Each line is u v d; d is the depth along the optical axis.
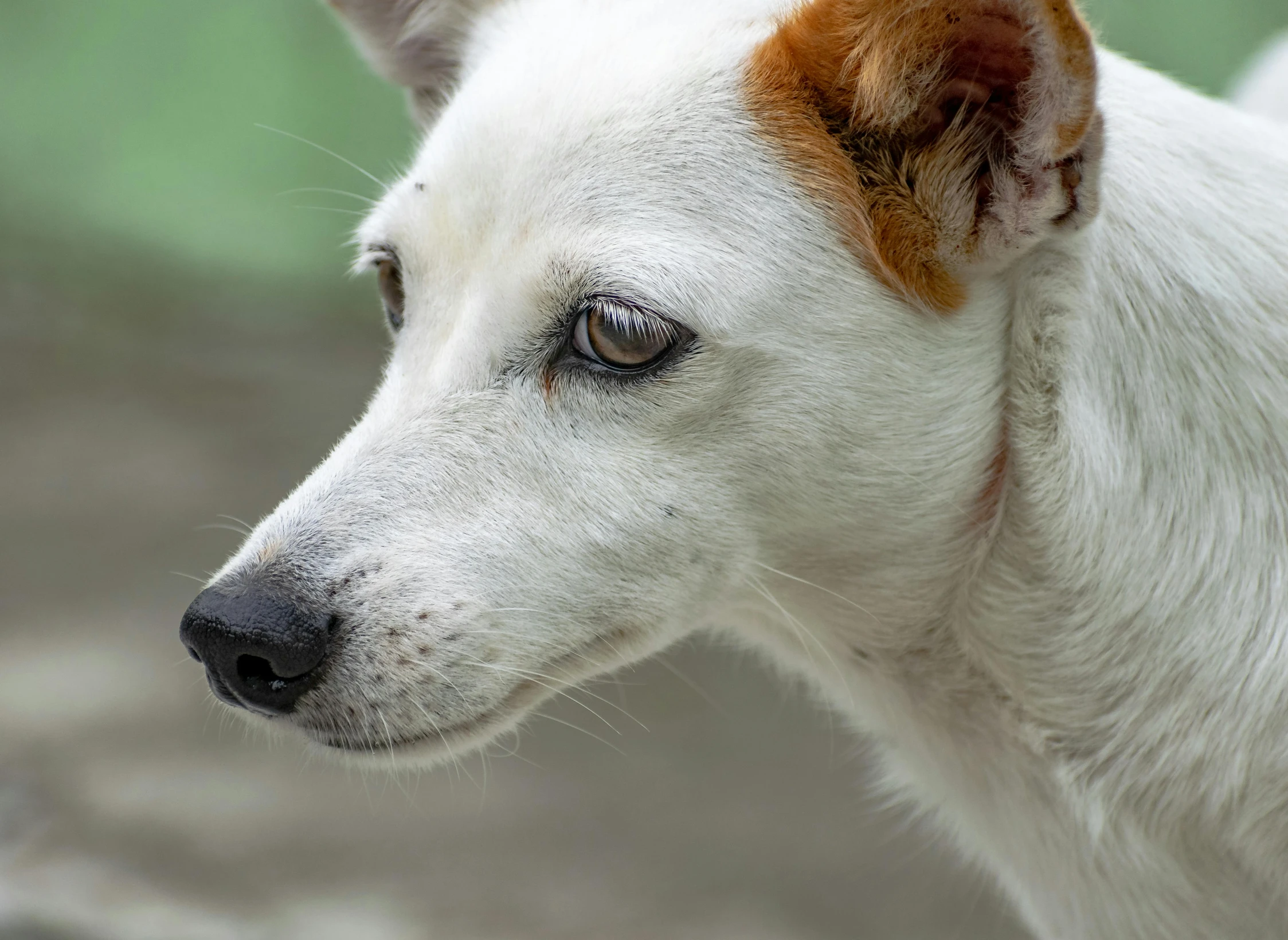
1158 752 4.89
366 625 4.64
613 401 4.68
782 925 8.65
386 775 10.46
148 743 10.55
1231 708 4.79
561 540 4.73
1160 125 5.04
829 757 11.02
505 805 10.15
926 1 4.27
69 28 25.50
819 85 4.59
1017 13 4.21
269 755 10.56
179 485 15.89
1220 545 4.79
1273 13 16.36
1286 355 4.82
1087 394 4.72
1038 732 5.06
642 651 4.94
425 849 9.45
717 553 4.84
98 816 9.53
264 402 18.88
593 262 4.59
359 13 6.24
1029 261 4.68
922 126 4.51
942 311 4.65
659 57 4.79
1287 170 5.14
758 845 9.64
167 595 13.12
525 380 4.75
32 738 10.49
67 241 23.77
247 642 4.57
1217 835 4.89
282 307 22.95
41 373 19.48
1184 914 5.08
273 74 23.92
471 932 8.43
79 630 12.38
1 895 8.50
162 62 24.94
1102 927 5.30
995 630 5.02
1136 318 4.75
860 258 4.63
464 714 4.76
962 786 5.47
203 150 24.55
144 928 8.30
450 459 4.75
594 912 8.72
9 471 16.19
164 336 21.34
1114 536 4.79
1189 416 4.78
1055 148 4.30
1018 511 4.84
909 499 4.85
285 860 9.20
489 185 4.77
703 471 4.73
